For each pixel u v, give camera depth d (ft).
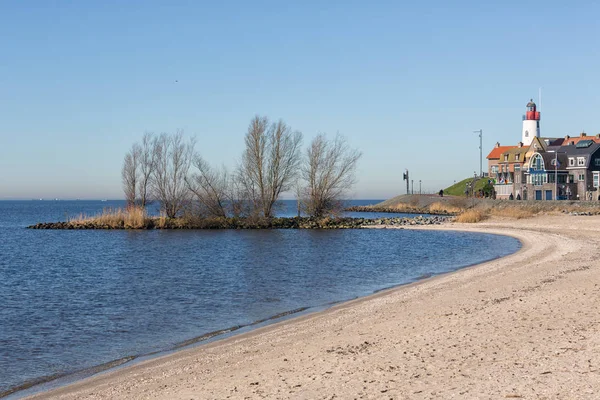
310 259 146.41
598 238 160.76
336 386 38.73
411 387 37.17
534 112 458.91
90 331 69.41
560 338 47.75
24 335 67.77
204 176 256.52
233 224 253.85
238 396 38.40
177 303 86.89
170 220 252.62
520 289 77.15
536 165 371.15
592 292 70.08
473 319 58.54
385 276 113.60
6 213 563.48
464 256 146.20
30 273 129.18
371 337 54.49
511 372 38.86
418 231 233.96
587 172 358.43
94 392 43.86
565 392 33.83
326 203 269.23
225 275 118.11
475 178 490.49
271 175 258.16
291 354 50.14
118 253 168.35
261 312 77.61
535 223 231.30
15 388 47.39
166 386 43.27
